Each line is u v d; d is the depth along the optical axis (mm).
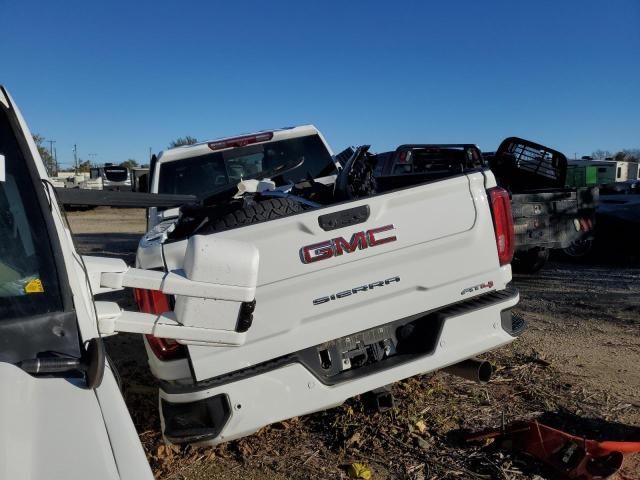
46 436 1404
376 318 3568
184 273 1878
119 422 1512
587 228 8930
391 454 3646
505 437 3621
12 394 1475
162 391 3229
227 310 1902
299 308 3387
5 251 1937
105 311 1919
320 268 3408
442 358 3639
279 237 3332
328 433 3955
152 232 4195
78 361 1704
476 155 6777
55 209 2109
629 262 10055
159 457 3713
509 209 3920
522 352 5348
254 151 6109
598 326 6172
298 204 3643
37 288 1873
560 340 5711
